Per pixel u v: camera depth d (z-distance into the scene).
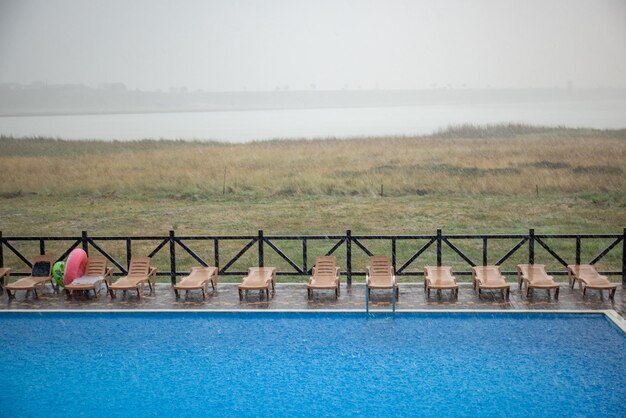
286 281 17.22
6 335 12.65
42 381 10.56
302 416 9.26
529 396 9.70
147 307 13.96
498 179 33.22
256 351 11.67
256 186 33.94
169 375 10.73
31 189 33.59
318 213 27.06
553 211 26.31
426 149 51.03
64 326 13.15
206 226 24.81
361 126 115.19
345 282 16.02
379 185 33.12
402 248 20.91
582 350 11.38
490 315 13.21
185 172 38.53
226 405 9.65
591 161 39.84
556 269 18.12
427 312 13.33
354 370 10.77
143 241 22.70
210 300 14.46
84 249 15.74
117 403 9.77
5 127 125.69
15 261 20.23
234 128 115.25
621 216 25.00
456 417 9.12
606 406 9.35
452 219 25.16
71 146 59.75
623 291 14.55
